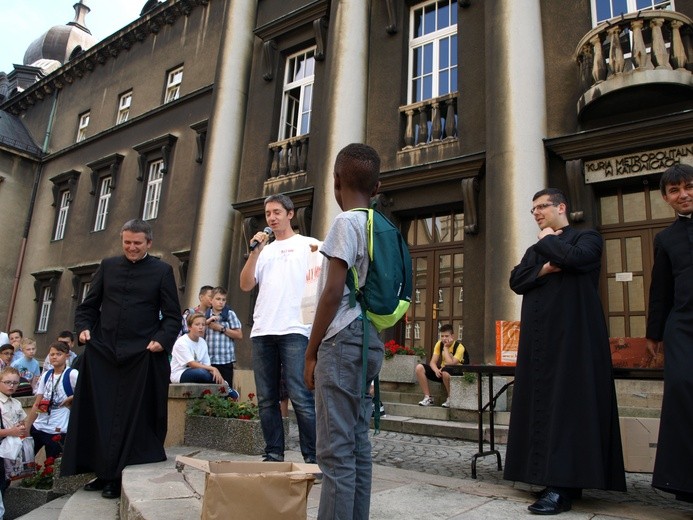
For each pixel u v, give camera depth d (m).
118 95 17.73
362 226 2.06
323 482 1.92
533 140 7.82
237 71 12.84
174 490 3.13
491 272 7.61
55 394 6.70
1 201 18.98
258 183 11.98
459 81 9.36
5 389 5.85
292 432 6.43
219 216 11.98
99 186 17.23
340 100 10.23
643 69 6.96
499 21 8.39
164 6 16.55
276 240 4.02
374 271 2.04
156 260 4.22
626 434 3.81
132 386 3.93
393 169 9.62
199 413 4.96
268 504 2.04
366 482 2.05
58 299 17.08
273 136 12.15
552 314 3.17
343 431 1.93
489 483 3.61
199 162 13.81
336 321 2.01
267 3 13.30
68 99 19.97
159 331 4.04
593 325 3.14
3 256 18.78
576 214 7.52
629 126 7.17
